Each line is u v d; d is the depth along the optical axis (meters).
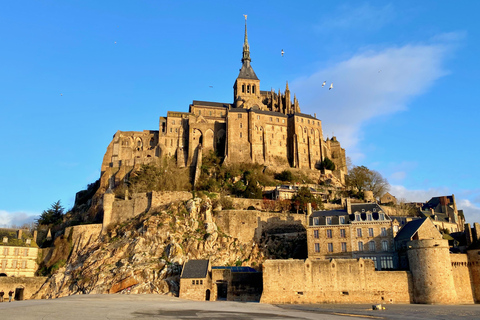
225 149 189.75
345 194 172.12
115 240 125.88
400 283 91.69
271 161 193.38
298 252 119.12
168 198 136.62
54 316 59.34
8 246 125.62
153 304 80.44
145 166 170.62
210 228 124.75
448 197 177.88
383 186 183.38
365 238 107.62
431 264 90.31
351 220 110.06
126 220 136.25
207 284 99.38
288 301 91.88
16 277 116.50
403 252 100.94
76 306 70.94
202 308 76.19
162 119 199.25
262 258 120.25
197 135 195.12
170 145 195.38
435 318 67.19
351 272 92.38
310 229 111.88
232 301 95.56
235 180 172.88
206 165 184.00
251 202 146.50
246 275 101.25
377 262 105.25
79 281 112.19
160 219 125.19
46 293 115.56
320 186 177.12
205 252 117.75
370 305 87.50
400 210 151.50
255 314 68.88
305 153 196.75
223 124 198.38
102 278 109.56
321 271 92.81
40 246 143.00
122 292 103.62
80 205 175.62
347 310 78.31
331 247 109.31
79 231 134.50
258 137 194.88
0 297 107.62
